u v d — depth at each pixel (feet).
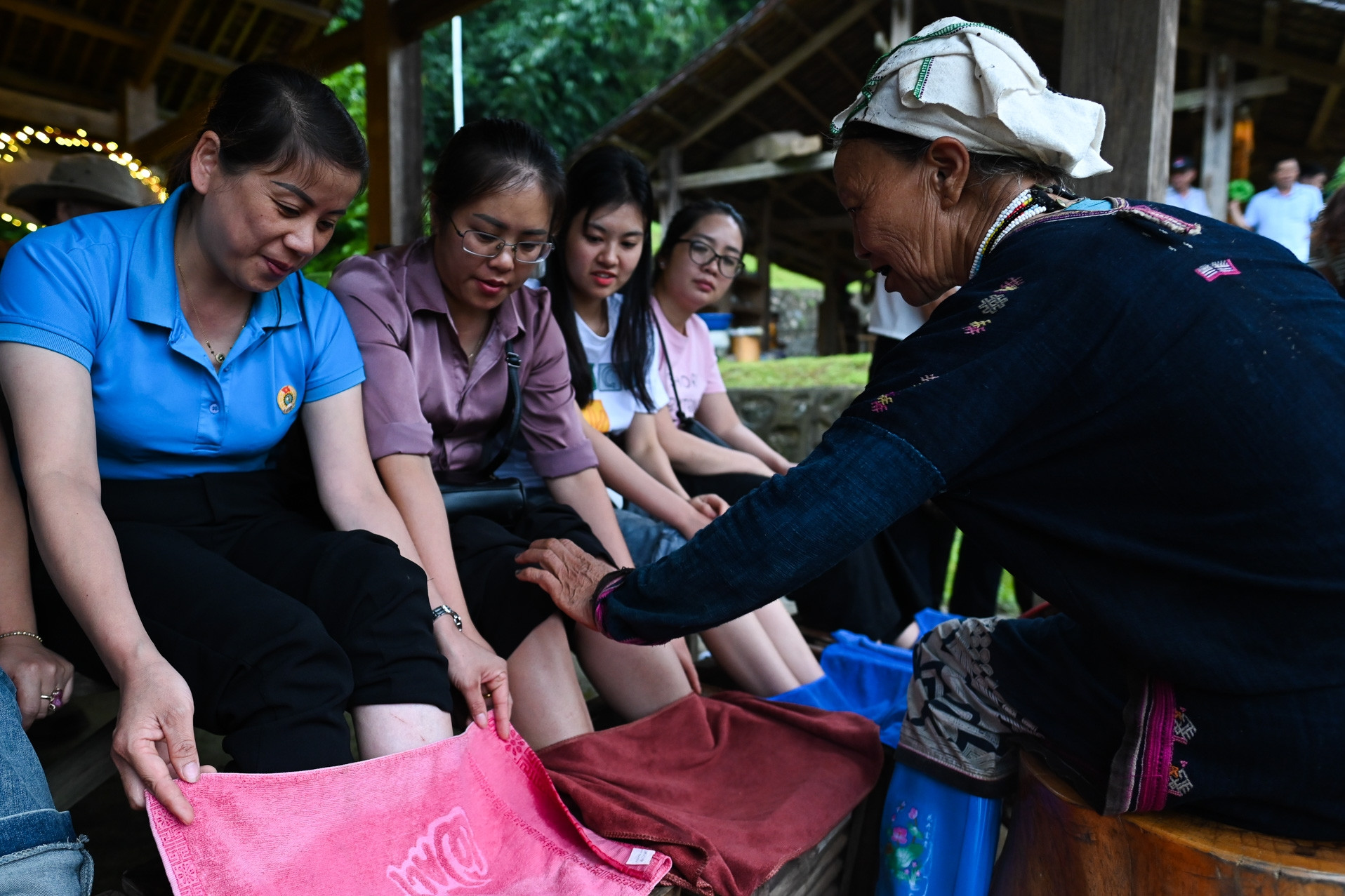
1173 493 3.69
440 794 4.16
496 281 5.68
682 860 4.35
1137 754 3.96
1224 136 24.18
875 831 5.91
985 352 3.70
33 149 23.91
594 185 7.73
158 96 26.99
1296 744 3.67
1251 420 3.51
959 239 4.37
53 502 3.85
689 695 5.98
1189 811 4.11
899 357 4.01
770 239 35.86
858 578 8.43
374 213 16.89
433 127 54.08
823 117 30.86
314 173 4.13
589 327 8.52
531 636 5.50
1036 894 4.61
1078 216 4.01
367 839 3.87
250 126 4.04
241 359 4.71
